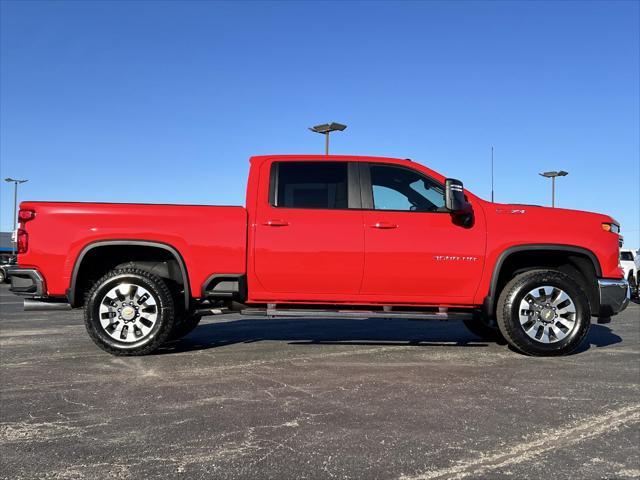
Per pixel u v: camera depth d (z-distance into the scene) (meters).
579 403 4.01
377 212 5.61
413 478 2.75
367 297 5.65
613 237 5.82
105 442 3.22
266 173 5.73
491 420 3.62
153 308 5.55
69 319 9.41
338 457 3.00
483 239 5.57
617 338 7.17
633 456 3.04
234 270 5.52
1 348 6.17
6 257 26.81
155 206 5.54
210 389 4.36
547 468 2.88
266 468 2.87
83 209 5.49
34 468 2.86
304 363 5.32
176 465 2.90
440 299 5.64
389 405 3.94
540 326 5.63
